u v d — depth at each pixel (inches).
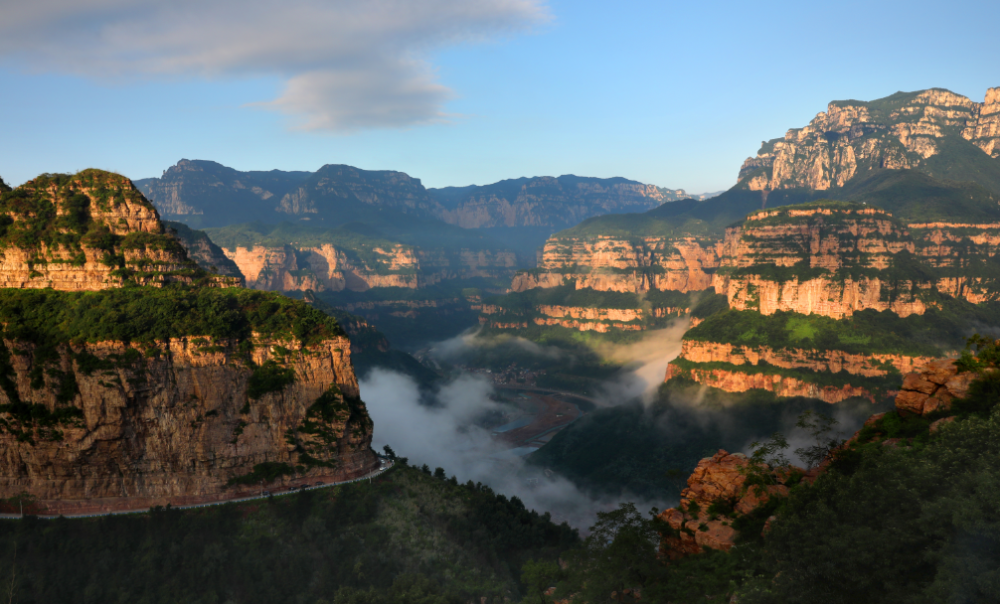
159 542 4490.7
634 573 3129.9
